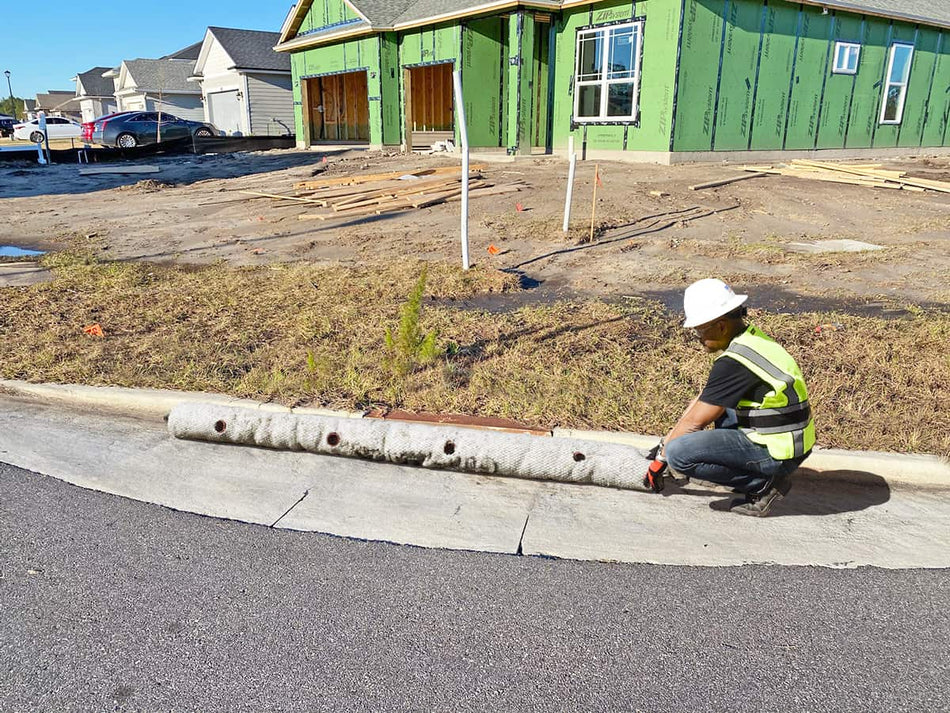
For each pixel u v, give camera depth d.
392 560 3.39
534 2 16.25
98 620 2.94
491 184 13.73
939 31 20.28
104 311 7.00
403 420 4.68
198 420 4.57
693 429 3.47
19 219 12.70
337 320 6.61
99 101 55.16
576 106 17.48
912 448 4.28
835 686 2.61
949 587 3.20
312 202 12.82
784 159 17.94
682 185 13.34
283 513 3.81
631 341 6.04
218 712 2.46
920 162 18.72
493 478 4.21
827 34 17.59
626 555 3.45
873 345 5.84
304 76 23.45
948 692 2.58
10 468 4.26
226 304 7.16
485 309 7.01
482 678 2.63
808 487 4.10
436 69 23.73
